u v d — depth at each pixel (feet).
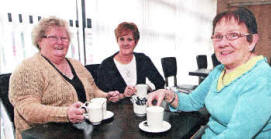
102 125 3.08
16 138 3.77
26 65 3.78
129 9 9.76
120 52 5.94
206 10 18.42
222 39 2.69
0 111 5.17
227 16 2.64
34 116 3.27
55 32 4.09
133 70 6.16
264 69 2.47
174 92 3.78
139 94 4.10
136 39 5.95
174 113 3.64
